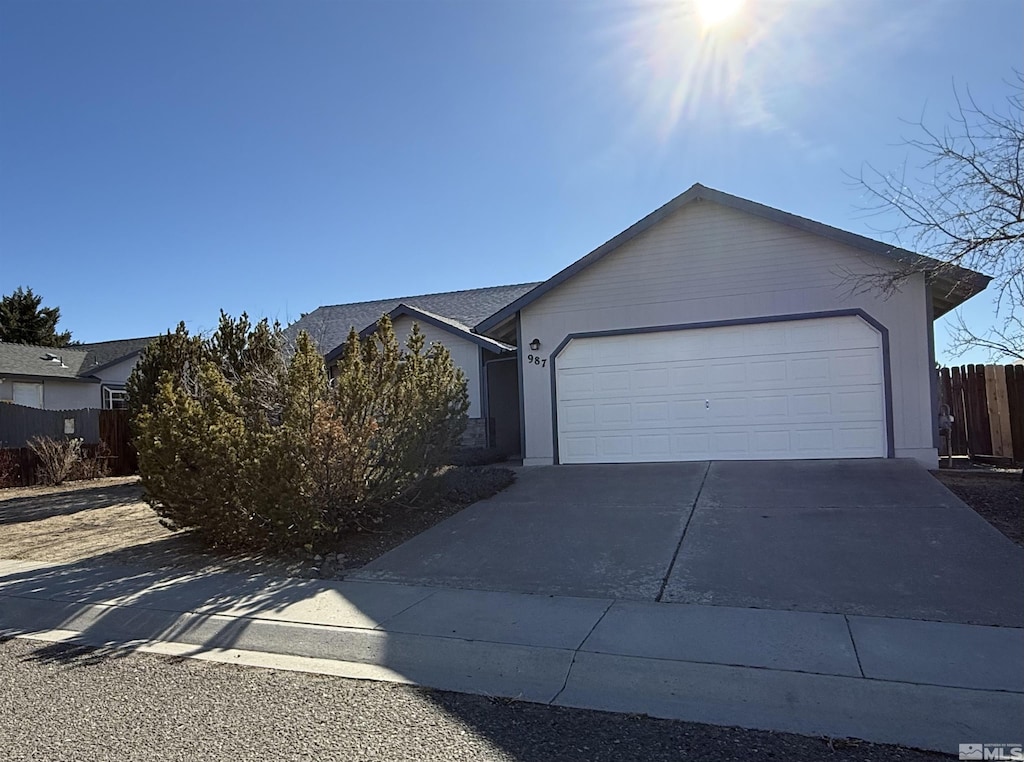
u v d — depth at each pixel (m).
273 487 7.39
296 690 4.44
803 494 8.98
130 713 4.11
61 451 16.31
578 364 13.13
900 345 11.34
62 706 4.25
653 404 12.66
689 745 3.56
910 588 5.56
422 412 8.77
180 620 5.83
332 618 5.61
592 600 5.73
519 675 4.58
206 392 8.83
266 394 9.67
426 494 9.54
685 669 4.36
